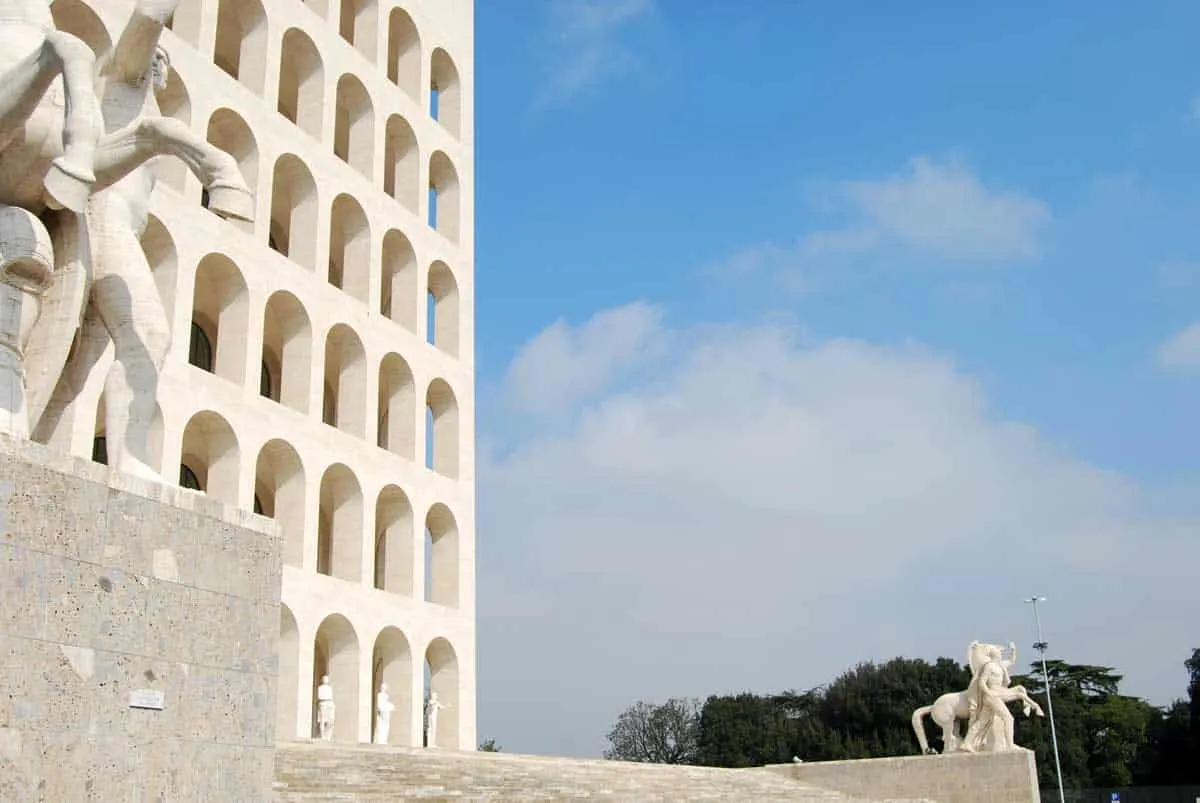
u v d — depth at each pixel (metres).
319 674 42.88
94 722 8.67
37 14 10.48
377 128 46.88
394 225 46.84
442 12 53.50
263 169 39.88
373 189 45.84
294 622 37.38
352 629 40.03
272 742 10.20
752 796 30.14
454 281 50.56
